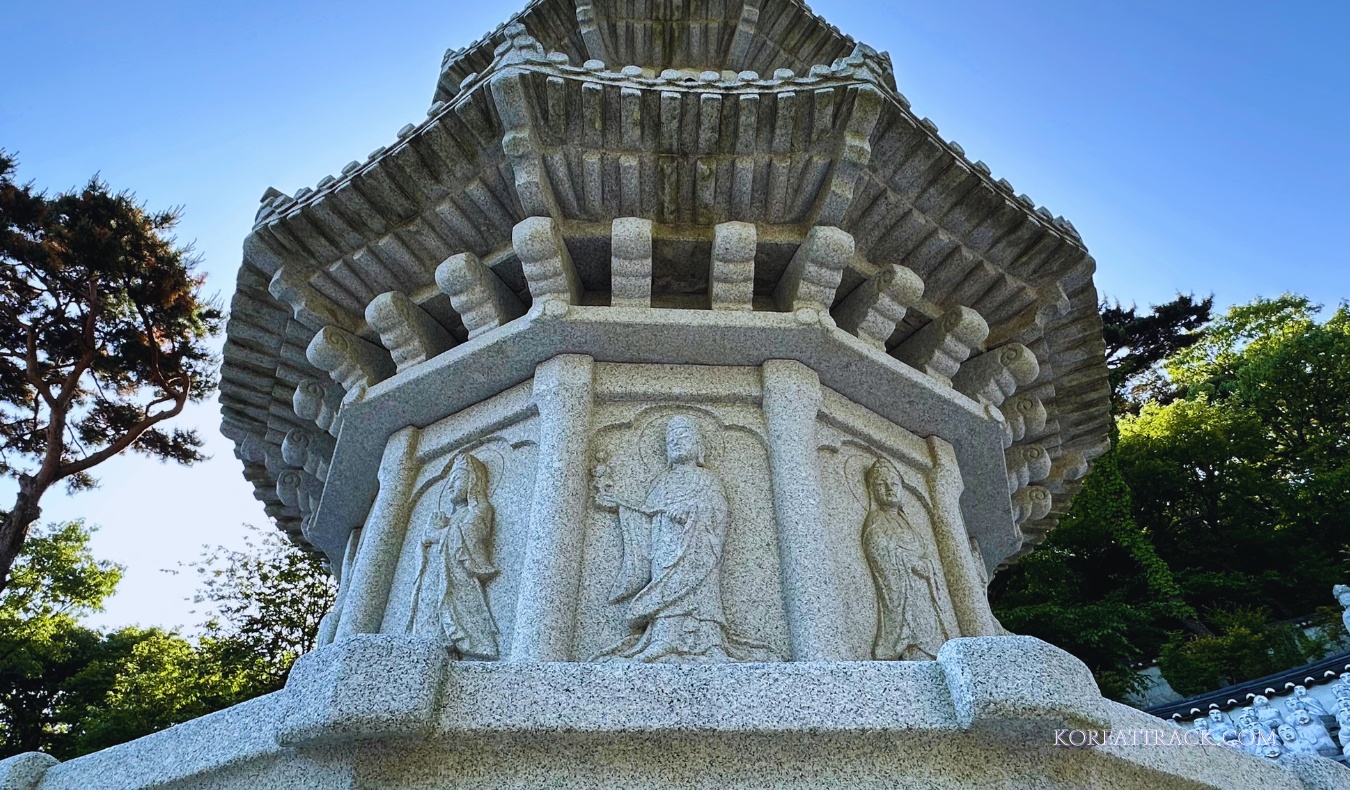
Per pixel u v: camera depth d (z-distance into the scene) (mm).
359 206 4914
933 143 4727
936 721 2535
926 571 4461
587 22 7539
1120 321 36281
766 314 4691
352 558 5906
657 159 4633
